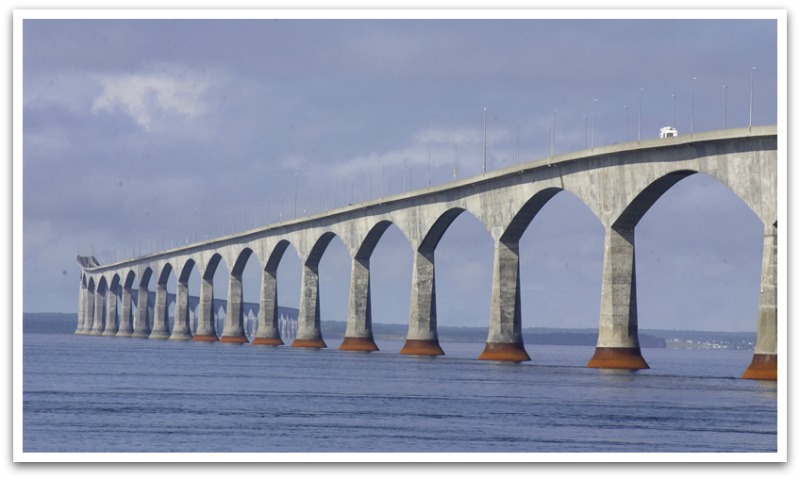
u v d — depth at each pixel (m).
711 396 61.91
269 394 63.53
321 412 54.00
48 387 68.81
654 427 48.81
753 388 66.25
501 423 49.84
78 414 52.91
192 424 49.12
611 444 43.91
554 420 50.97
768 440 45.31
